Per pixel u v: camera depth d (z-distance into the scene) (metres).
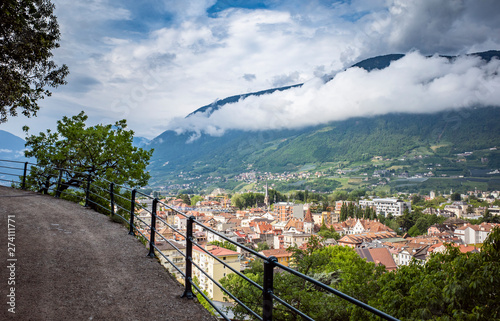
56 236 8.66
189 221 5.44
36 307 4.81
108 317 4.68
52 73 15.01
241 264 49.25
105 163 21.77
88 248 7.88
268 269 3.28
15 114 15.30
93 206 15.98
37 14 13.34
